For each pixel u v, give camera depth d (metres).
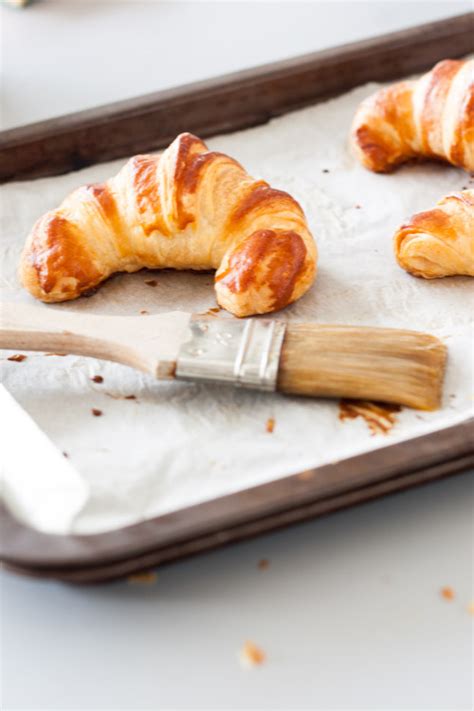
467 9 0.80
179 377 0.52
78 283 0.57
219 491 0.48
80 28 0.78
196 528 0.46
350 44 0.69
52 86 0.73
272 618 0.46
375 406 0.52
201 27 0.78
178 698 0.44
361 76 0.69
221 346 0.52
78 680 0.45
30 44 0.77
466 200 0.57
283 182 0.64
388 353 0.52
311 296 0.58
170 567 0.47
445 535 0.48
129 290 0.58
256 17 0.79
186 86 0.66
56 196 0.64
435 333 0.55
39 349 0.53
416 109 0.63
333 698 0.44
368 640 0.45
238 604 0.46
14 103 0.71
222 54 0.75
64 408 0.53
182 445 0.50
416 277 0.58
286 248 0.56
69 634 0.46
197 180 0.57
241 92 0.67
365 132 0.64
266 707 0.44
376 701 0.44
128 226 0.58
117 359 0.53
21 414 0.51
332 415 0.51
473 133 0.61
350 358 0.52
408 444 0.48
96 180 0.65
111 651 0.45
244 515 0.46
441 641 0.45
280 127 0.68
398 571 0.47
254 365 0.51
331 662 0.45
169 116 0.66
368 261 0.59
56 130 0.64
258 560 0.47
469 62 0.63
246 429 0.51
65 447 0.51
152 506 0.48
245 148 0.66
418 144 0.64
